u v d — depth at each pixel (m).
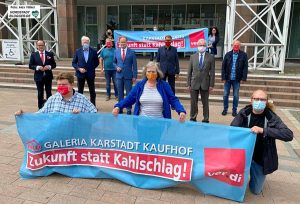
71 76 4.07
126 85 7.59
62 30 16.69
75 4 16.77
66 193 3.73
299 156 5.11
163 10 20.30
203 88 6.70
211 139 3.57
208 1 19.05
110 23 21.20
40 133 3.99
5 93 10.20
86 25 21.48
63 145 4.04
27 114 4.00
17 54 12.93
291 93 9.46
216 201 3.62
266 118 3.59
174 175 3.73
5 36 16.91
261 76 10.30
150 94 4.04
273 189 3.97
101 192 3.77
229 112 8.05
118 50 7.53
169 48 7.63
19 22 12.71
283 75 10.47
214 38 12.57
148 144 3.78
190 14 19.92
